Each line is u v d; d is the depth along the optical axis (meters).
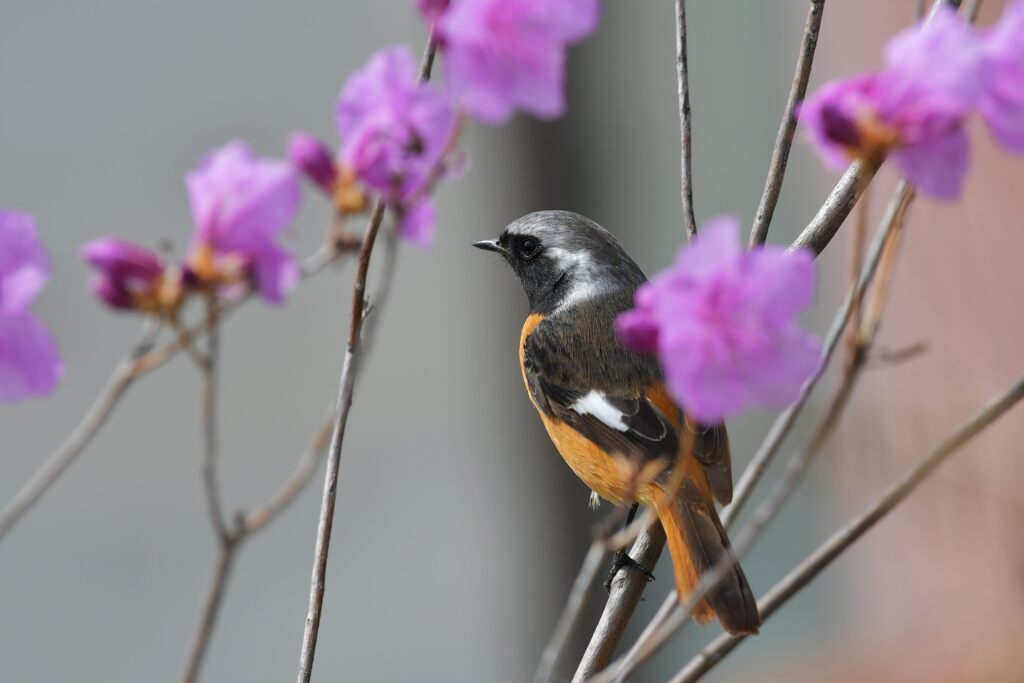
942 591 13.65
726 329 4.17
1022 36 4.15
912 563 13.98
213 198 4.49
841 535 6.28
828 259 14.18
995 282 13.62
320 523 5.32
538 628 16.52
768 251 4.21
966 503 12.42
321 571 5.33
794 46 16.08
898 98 4.21
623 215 16.41
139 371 4.62
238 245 4.48
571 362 9.09
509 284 16.48
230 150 4.56
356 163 4.78
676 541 7.28
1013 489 11.86
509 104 4.25
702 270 4.18
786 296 4.16
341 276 15.91
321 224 13.34
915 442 12.10
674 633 5.93
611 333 9.09
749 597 6.48
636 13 16.25
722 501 7.70
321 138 16.34
